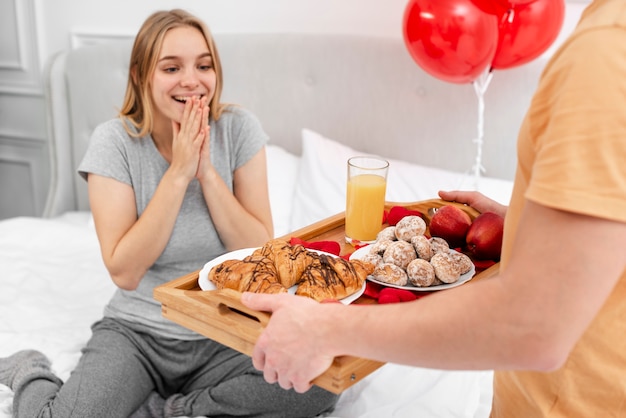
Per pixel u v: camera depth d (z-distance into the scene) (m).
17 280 1.93
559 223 0.57
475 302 0.61
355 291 0.98
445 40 1.63
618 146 0.55
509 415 0.82
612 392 0.70
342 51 2.27
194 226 1.54
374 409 1.32
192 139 1.42
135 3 2.64
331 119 2.35
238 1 2.49
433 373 1.42
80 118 2.65
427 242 1.06
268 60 2.39
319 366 0.72
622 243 0.56
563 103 0.58
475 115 2.09
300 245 1.02
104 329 1.51
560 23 1.69
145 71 1.47
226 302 0.89
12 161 3.06
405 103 2.20
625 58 0.56
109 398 1.35
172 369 1.47
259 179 1.62
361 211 1.21
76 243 2.17
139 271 1.45
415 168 2.10
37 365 1.45
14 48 2.88
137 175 1.52
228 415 1.42
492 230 1.08
